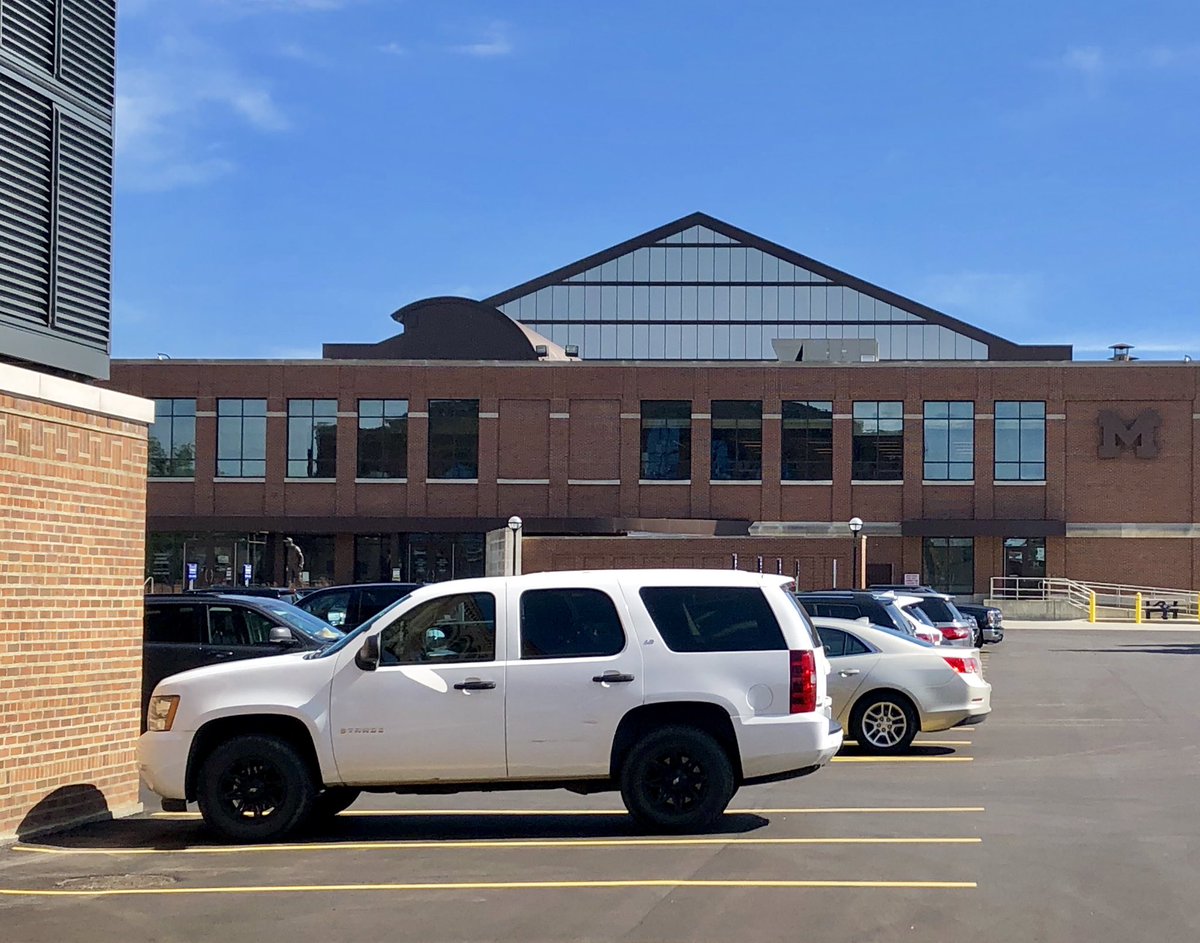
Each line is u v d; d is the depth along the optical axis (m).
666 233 81.88
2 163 11.17
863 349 65.69
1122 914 8.43
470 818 12.37
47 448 11.70
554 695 11.02
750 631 11.18
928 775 14.98
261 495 59.72
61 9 11.96
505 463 59.94
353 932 8.10
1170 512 59.16
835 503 60.03
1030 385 59.88
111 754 12.46
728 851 10.38
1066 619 56.22
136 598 12.90
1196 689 26.62
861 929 8.02
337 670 11.17
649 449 60.34
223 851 10.76
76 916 8.57
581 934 7.95
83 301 12.28
